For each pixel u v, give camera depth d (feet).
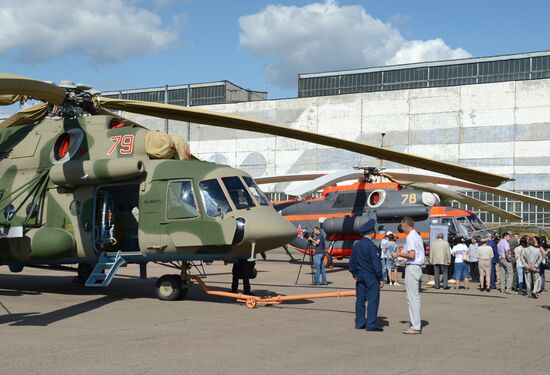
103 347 23.72
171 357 22.08
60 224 41.01
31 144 43.52
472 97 149.89
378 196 75.25
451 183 76.54
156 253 38.63
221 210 37.11
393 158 39.11
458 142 150.82
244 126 36.83
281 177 83.71
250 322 31.09
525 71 171.32
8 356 21.72
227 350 23.66
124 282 52.75
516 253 51.44
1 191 43.16
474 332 29.60
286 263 89.97
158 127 193.26
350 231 75.31
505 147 145.79
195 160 40.50
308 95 200.85
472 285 59.36
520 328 31.35
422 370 20.84
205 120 37.27
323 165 168.25
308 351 23.79
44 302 37.78
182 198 38.11
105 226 40.88
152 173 39.17
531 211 144.46
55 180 40.73
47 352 22.54
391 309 38.06
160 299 39.73
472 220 71.56
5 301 38.09
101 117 41.91
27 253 40.47
